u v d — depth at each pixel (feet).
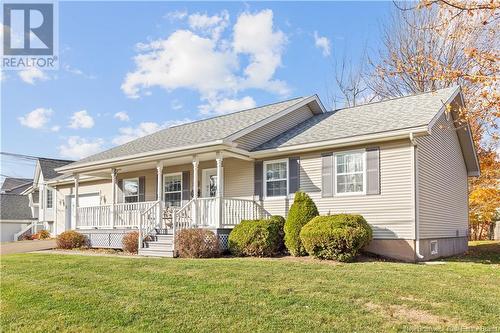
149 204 52.37
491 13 26.22
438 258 44.70
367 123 45.73
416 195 39.86
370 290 25.26
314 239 37.91
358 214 41.52
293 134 52.03
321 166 46.14
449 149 52.08
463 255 49.67
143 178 65.21
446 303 22.59
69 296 26.12
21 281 31.24
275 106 60.29
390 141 41.63
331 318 20.48
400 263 37.37
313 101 59.72
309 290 25.50
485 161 66.64
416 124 39.14
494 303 22.57
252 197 51.75
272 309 22.04
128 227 54.75
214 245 43.09
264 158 50.98
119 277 30.96
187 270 32.71
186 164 59.11
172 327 20.29
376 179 42.14
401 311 21.40
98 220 59.77
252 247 42.19
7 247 63.00
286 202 48.57
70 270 34.76
